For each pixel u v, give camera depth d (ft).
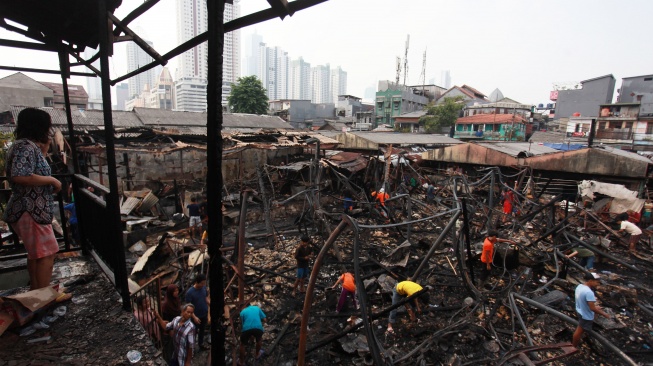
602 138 129.59
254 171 70.64
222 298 6.94
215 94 5.90
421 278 35.94
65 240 13.78
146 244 41.32
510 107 175.52
